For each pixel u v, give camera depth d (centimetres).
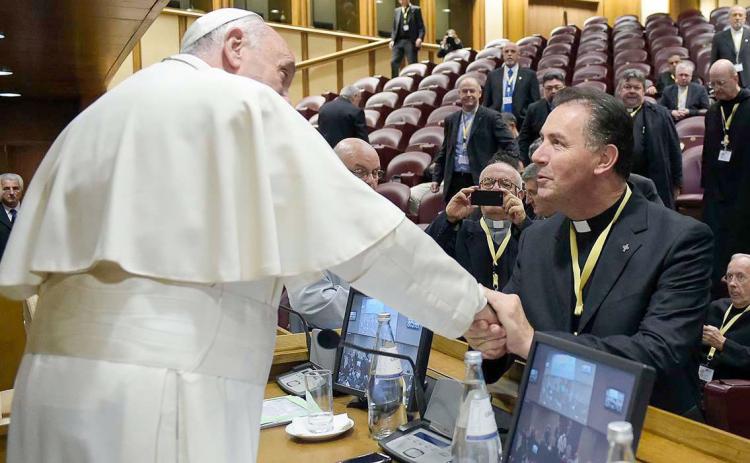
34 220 159
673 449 173
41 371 146
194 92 155
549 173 203
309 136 158
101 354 141
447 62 1393
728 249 581
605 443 125
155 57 1309
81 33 530
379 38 1677
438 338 270
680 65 843
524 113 877
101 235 142
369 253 157
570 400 136
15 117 828
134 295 144
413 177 761
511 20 1966
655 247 203
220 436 144
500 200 334
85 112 163
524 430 146
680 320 192
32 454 144
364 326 237
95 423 139
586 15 2098
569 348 140
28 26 503
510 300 176
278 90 180
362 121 762
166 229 146
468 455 149
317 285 296
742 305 411
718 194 586
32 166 867
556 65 1320
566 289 213
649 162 546
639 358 185
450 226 345
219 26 176
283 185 153
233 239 146
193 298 146
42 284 157
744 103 574
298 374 254
